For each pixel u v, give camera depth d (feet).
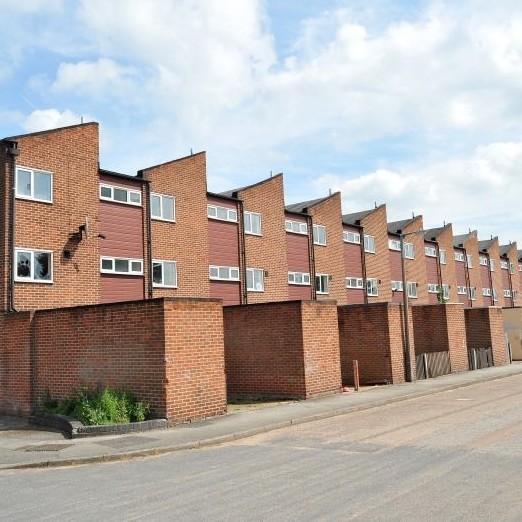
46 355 56.08
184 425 47.29
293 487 26.37
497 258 207.51
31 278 63.52
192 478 29.63
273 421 47.70
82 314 53.47
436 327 96.53
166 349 47.88
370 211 137.08
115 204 76.59
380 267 134.21
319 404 57.98
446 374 92.17
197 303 51.21
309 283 111.75
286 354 64.39
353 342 81.92
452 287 168.86
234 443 40.55
